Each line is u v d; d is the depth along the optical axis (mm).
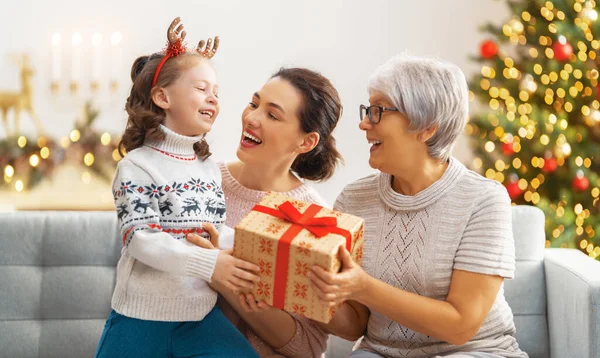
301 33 4379
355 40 4414
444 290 1729
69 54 4191
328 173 2131
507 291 2191
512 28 3541
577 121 3428
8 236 2133
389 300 1595
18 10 4145
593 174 3338
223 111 4352
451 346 1736
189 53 1807
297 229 1551
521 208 2262
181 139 1756
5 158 3686
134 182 1667
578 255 2232
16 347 2098
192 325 1704
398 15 4434
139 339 1663
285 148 1938
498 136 3410
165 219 1677
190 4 4285
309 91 1925
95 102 4141
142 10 4254
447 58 4484
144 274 1677
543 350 2180
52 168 3732
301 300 1525
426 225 1758
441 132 1734
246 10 4324
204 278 1572
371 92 1771
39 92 4148
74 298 2133
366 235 1835
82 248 2154
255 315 1880
